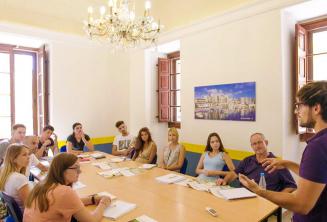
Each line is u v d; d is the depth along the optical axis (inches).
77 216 56.9
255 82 125.0
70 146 152.4
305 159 39.8
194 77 156.8
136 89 206.1
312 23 124.1
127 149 160.7
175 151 129.3
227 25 136.9
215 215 61.9
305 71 126.2
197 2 150.7
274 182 89.4
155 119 202.2
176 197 75.7
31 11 158.4
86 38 184.5
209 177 107.7
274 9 117.0
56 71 173.6
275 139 118.1
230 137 136.9
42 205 54.7
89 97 191.3
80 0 165.2
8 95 174.9
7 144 121.6
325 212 39.9
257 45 123.9
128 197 75.9
